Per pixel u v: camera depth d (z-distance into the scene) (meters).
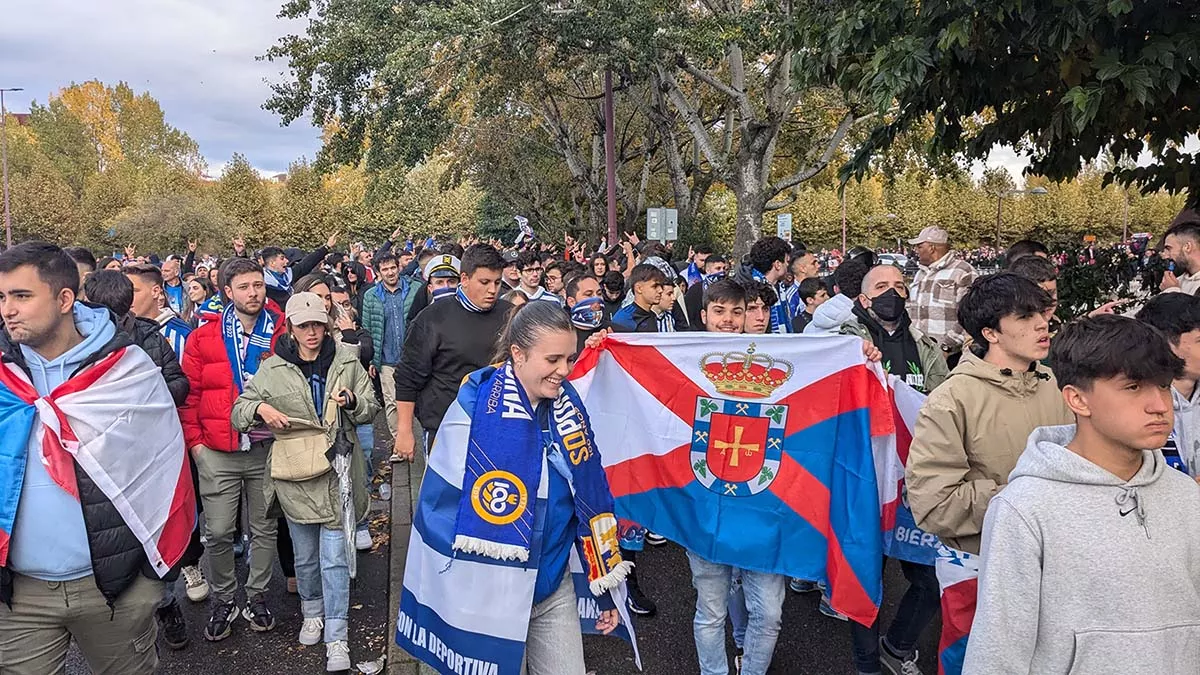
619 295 6.95
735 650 4.29
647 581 5.21
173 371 4.23
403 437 4.67
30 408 2.78
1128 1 4.82
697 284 7.48
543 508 2.77
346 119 19.12
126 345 3.02
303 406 4.07
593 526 2.86
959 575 2.95
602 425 3.94
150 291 5.18
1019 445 2.91
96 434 2.84
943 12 5.70
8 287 2.69
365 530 5.71
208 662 4.23
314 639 4.38
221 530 4.41
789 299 7.64
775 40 8.53
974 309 3.00
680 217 22.73
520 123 33.34
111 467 2.87
